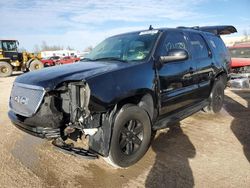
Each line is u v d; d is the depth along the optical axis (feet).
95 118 10.22
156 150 13.20
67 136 10.91
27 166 11.89
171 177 10.60
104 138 10.47
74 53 179.52
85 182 10.47
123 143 11.21
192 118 18.47
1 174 11.18
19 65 68.08
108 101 10.11
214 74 18.01
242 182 10.05
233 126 16.52
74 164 12.03
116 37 15.99
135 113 11.37
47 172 11.32
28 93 10.58
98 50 15.62
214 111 18.95
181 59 12.84
